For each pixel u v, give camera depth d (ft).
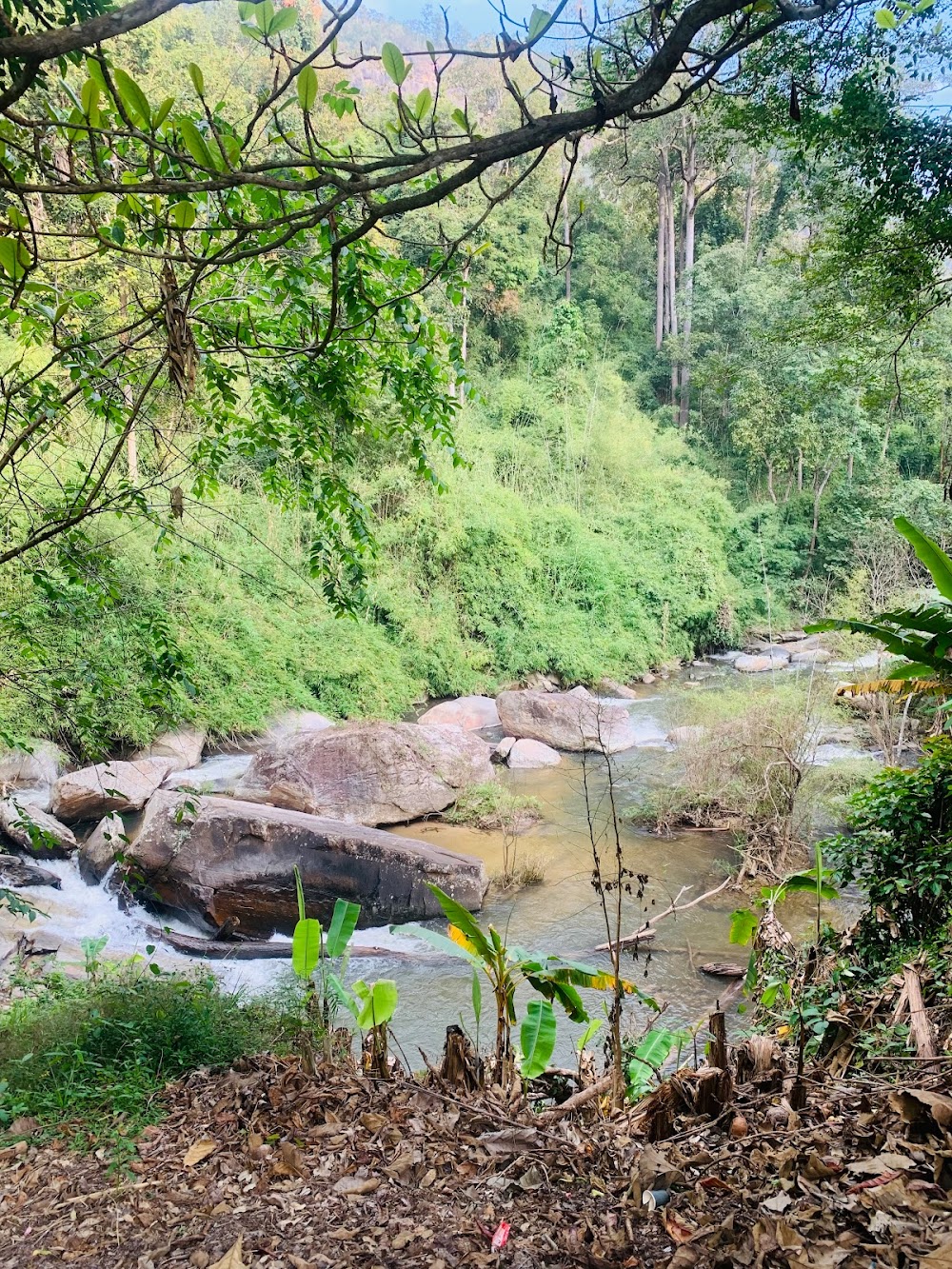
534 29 4.82
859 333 35.35
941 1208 6.23
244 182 4.68
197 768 41.63
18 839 30.01
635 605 72.23
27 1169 9.43
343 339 13.24
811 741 36.68
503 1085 10.70
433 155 4.87
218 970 24.52
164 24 39.24
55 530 10.77
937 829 17.24
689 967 24.68
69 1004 14.42
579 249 98.32
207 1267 7.15
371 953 25.73
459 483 65.87
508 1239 7.09
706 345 87.04
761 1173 7.36
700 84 5.11
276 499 16.90
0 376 10.11
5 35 3.84
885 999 11.68
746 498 92.02
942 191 25.84
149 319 7.18
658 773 43.50
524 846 34.96
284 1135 9.56
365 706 53.21
